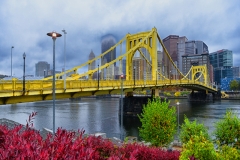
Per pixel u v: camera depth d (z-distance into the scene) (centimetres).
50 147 465
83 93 3738
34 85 2689
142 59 8069
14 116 6856
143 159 1059
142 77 7919
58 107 9919
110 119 6556
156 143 2353
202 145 1115
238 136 1677
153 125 2375
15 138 491
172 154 1209
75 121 6122
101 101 14662
